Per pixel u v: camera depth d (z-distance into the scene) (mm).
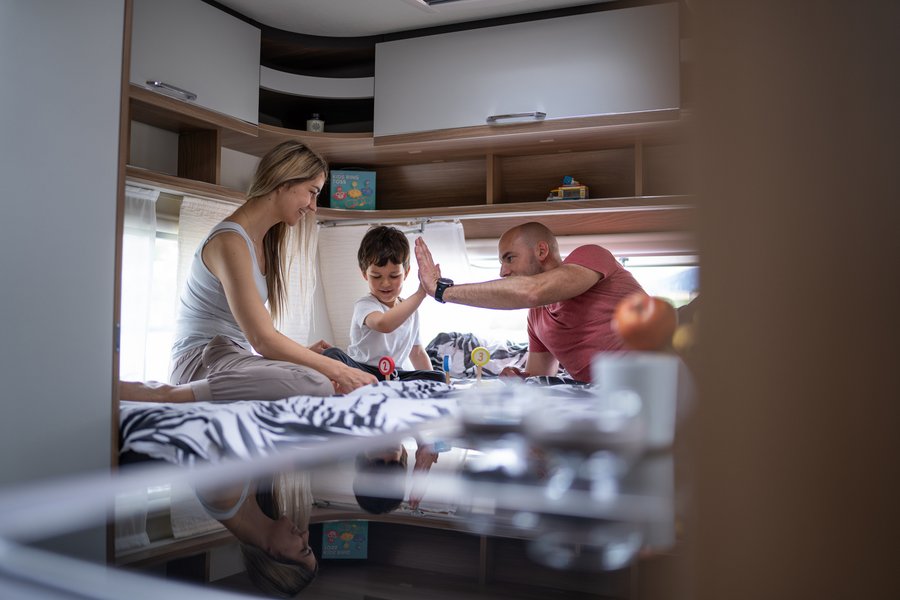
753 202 151
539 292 2234
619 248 3264
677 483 397
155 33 2617
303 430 1381
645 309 613
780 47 150
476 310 3451
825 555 151
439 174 3527
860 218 147
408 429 841
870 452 149
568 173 3285
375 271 2801
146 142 2891
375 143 3139
